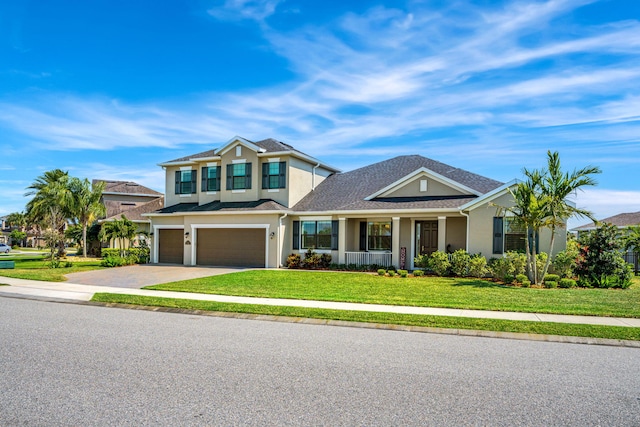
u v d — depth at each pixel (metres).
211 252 24.86
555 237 18.00
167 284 16.14
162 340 8.07
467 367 6.44
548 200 14.94
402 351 7.36
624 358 6.99
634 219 32.59
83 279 18.50
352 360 6.78
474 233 19.06
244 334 8.64
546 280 15.66
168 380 5.76
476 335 8.63
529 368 6.40
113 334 8.57
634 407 4.93
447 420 4.54
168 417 4.59
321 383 5.68
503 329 8.89
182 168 28.08
